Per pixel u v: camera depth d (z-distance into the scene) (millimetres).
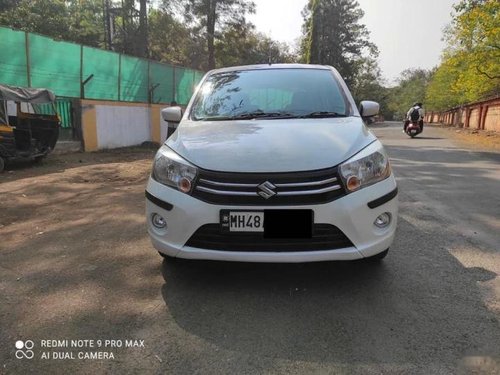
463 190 6832
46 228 4906
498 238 4344
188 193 2887
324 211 2744
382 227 2982
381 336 2557
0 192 7117
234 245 2816
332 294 3090
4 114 9555
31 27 27312
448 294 3086
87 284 3301
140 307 2930
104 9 31141
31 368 2301
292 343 2496
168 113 4336
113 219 5262
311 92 4109
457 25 19219
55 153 13141
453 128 33938
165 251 2998
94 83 14875
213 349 2445
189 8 28125
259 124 3504
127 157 13031
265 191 2715
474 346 2445
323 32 48594
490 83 21953
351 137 3146
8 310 2896
